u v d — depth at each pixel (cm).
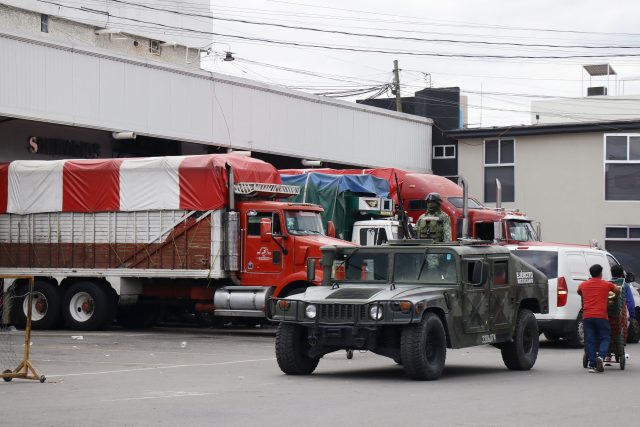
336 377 2289
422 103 7138
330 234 3869
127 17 7562
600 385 2184
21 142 4478
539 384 2189
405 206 4925
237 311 3694
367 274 2361
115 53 4516
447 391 2016
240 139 5231
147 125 4691
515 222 4872
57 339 3484
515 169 6700
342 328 2183
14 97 4081
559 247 3431
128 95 4600
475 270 2302
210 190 3700
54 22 6894
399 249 2350
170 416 1641
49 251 3972
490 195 6800
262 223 3641
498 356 3019
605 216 6425
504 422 1600
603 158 6431
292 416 1647
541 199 6612
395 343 2228
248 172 3778
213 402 1823
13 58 4081
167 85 4803
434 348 2214
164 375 2336
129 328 4209
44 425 1545
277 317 2281
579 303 3422
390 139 6519
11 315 3988
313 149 5772
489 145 6812
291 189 3888
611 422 1622
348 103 6069
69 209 3934
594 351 2512
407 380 2219
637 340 3797
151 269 3797
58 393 1970
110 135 4959
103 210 3875
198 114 4978
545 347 3494
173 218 3762
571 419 1650
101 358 2800
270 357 2859
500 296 2452
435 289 2266
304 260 3625
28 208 4006
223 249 3697
